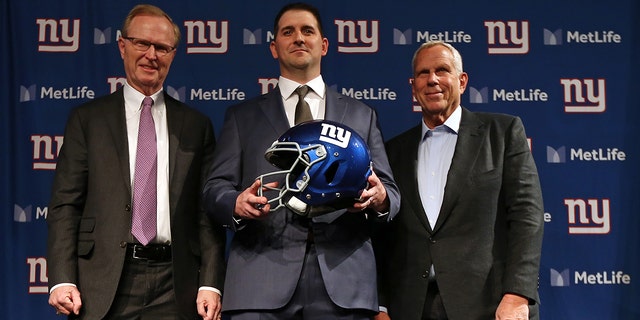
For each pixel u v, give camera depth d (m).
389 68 3.52
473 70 3.51
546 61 3.51
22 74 3.47
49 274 2.70
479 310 2.72
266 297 2.53
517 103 3.49
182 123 2.98
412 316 2.79
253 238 2.64
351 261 2.61
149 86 2.97
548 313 3.37
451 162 2.92
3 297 3.34
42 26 3.50
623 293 3.36
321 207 2.50
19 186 3.41
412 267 2.83
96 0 3.53
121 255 2.73
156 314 2.78
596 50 3.51
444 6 3.55
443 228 2.83
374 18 3.54
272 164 2.60
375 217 2.66
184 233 2.84
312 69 2.87
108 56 3.50
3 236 3.37
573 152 3.45
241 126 2.80
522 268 2.70
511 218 2.81
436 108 2.98
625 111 3.47
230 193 2.58
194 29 3.53
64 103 3.47
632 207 3.41
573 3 3.54
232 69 3.52
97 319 2.67
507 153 2.89
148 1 3.54
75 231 2.77
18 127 3.44
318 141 2.46
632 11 3.53
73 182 2.82
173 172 2.88
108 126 2.88
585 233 3.40
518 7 3.54
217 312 2.78
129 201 2.78
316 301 2.57
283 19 2.89
